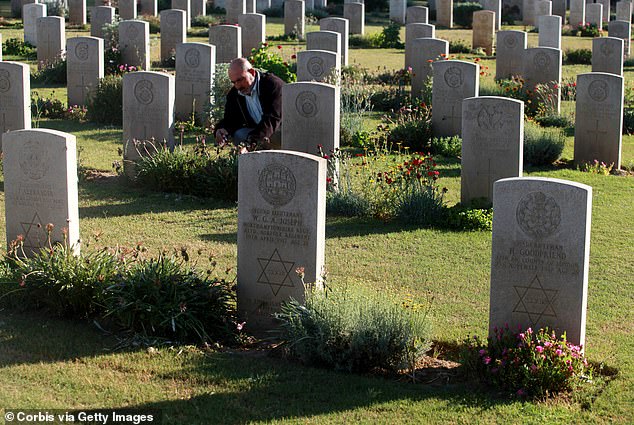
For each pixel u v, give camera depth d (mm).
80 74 21766
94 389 8055
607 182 16703
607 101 17609
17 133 10484
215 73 20734
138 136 15453
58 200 10461
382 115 22953
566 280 8367
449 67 19297
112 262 9844
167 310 9180
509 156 13922
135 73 15289
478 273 11500
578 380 8211
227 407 7781
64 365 8508
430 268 11656
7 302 9875
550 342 8180
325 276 9625
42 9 33031
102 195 14750
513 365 8156
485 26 37562
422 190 13984
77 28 40562
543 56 23344
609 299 10648
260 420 7586
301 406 7836
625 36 36656
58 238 10531
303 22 39875
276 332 9531
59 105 21469
